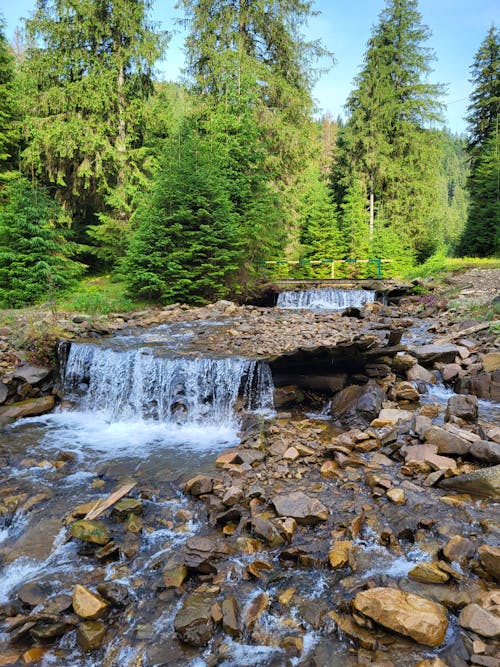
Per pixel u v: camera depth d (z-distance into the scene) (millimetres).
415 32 28188
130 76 18250
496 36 29109
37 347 8367
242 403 6699
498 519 3486
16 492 4531
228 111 15953
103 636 2744
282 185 20312
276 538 3438
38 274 12734
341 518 3686
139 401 7156
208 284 13805
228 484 4340
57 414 7340
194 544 3385
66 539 3672
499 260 20094
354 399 6109
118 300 13250
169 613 2875
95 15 17094
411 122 28438
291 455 4867
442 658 2391
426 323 11070
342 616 2723
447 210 63500
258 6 17969
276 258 17703
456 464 4410
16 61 21312
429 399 6551
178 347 8227
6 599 3129
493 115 28844
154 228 13117
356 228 25125
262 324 10719
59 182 17500
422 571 2957
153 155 18406
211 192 13180
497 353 7160
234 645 2625
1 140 17031
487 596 2674
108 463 5215
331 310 13633
